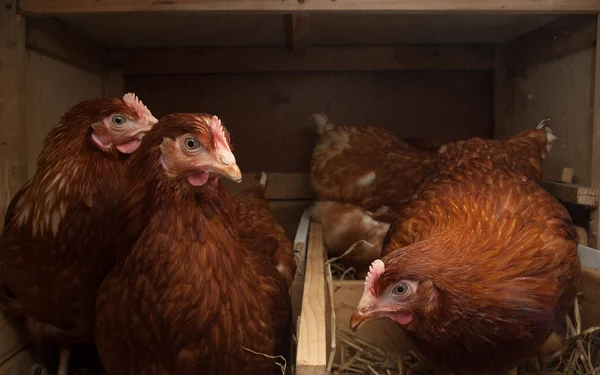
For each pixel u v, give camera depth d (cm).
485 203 49
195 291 39
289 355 51
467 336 43
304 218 86
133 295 40
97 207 50
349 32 82
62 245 50
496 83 91
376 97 95
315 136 95
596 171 61
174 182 39
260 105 96
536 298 42
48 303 51
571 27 68
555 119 73
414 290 42
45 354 60
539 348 47
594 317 54
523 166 63
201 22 74
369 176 79
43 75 67
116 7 57
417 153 81
